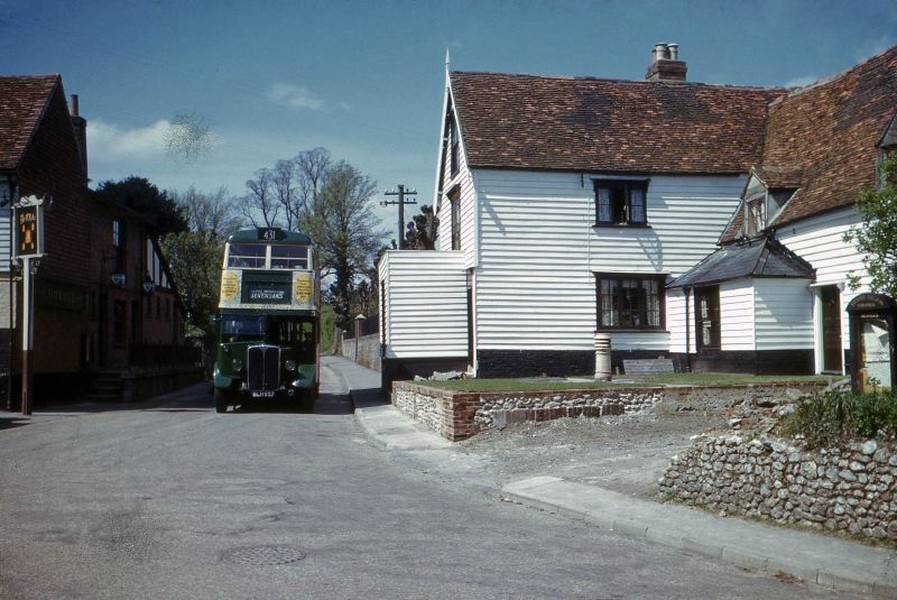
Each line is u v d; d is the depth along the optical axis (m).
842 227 19.86
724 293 22.64
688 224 26.19
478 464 12.90
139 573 6.32
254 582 6.12
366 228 69.12
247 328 23.95
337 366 54.53
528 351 25.27
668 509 9.10
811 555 7.05
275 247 24.44
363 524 8.41
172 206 45.06
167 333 40.25
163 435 17.09
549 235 25.48
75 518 8.38
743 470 8.79
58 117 27.08
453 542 7.69
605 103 27.89
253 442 16.03
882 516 7.39
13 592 5.78
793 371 21.19
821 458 8.01
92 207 29.98
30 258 22.22
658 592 6.22
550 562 7.05
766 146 26.84
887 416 7.65
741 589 6.40
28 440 16.02
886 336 11.20
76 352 28.23
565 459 12.65
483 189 25.20
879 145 18.52
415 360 26.20
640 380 20.08
